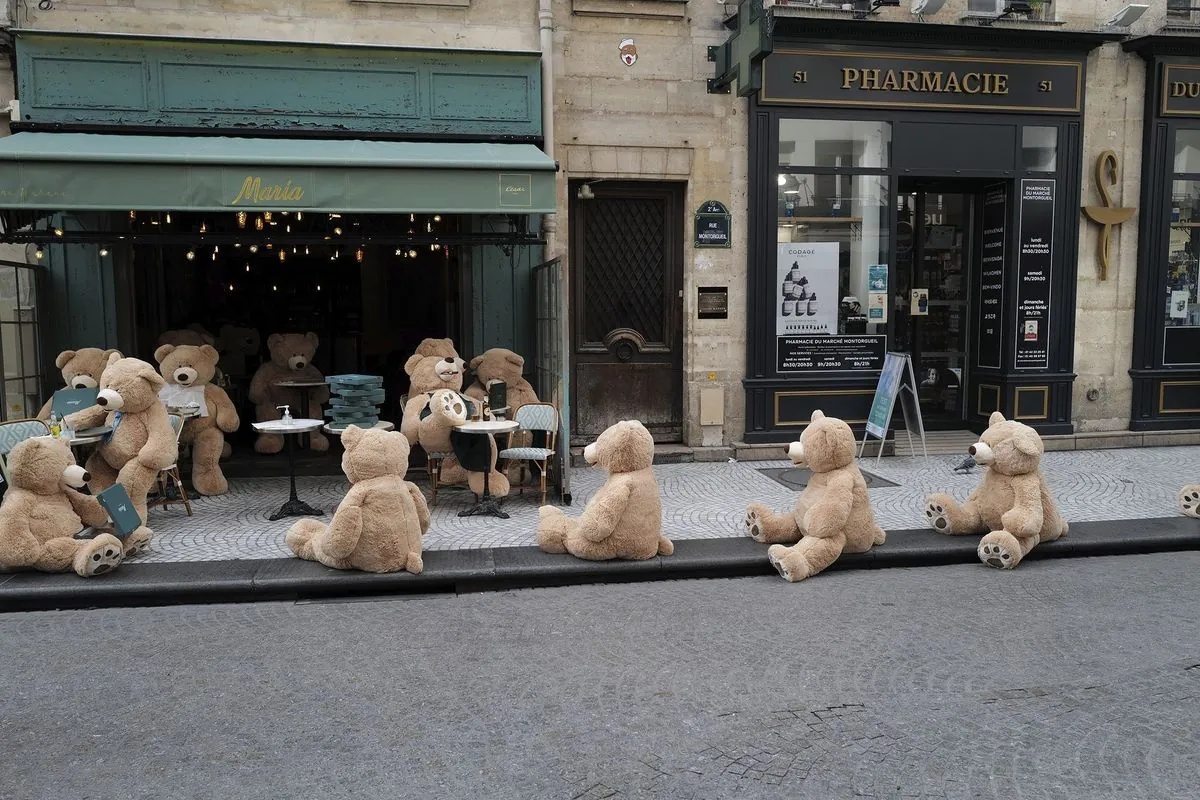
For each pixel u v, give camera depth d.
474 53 8.83
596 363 10.01
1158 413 10.88
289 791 3.35
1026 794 3.32
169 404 8.05
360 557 5.78
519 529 7.09
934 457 10.09
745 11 8.43
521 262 9.42
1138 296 10.69
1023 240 10.38
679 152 9.66
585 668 4.53
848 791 3.34
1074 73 10.24
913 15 9.87
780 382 10.02
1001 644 4.85
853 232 10.09
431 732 3.83
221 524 7.20
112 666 4.56
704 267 9.84
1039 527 6.30
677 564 6.15
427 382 8.27
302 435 9.86
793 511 6.63
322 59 8.55
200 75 8.33
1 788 3.37
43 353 8.59
